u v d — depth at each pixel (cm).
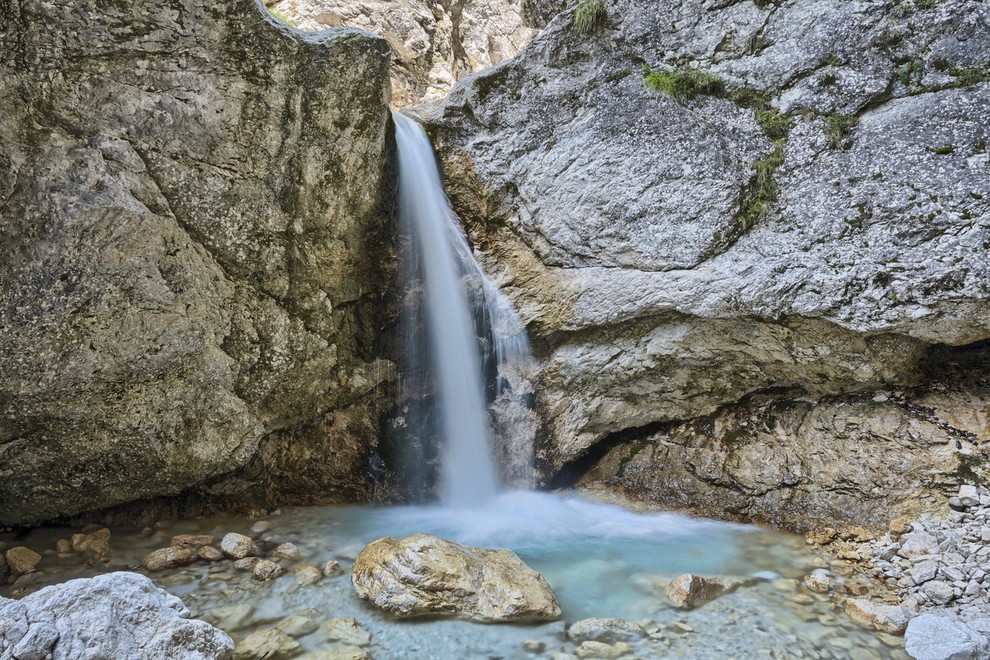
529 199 519
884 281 395
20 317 325
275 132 412
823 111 433
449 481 529
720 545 433
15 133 319
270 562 371
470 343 540
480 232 547
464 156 545
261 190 414
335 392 486
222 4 373
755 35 461
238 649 288
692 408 524
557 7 838
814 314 414
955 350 459
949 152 387
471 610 323
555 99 516
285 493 493
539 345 530
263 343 431
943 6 404
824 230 415
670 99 472
